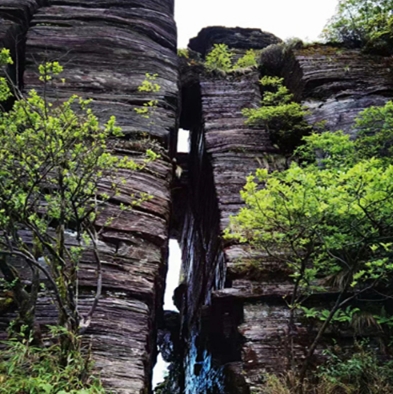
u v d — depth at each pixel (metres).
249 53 18.23
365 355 7.62
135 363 7.26
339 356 8.48
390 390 7.02
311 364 8.42
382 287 9.12
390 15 16.33
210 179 14.12
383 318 8.55
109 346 7.36
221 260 11.95
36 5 14.18
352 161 9.89
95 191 7.54
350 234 7.50
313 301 9.34
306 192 6.79
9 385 4.62
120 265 8.56
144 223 9.47
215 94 15.84
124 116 11.79
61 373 5.01
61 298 5.76
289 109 13.70
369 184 6.53
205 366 12.12
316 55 15.73
